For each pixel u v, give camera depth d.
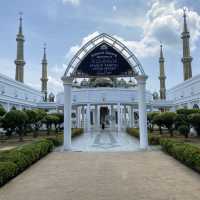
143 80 14.49
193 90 38.75
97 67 14.55
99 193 6.22
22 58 58.12
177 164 9.82
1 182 6.79
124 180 7.45
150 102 43.78
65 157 11.83
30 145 11.37
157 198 5.80
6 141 21.50
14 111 20.48
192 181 7.28
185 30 56.03
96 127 41.38
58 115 31.05
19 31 58.34
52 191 6.46
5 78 36.81
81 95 38.12
